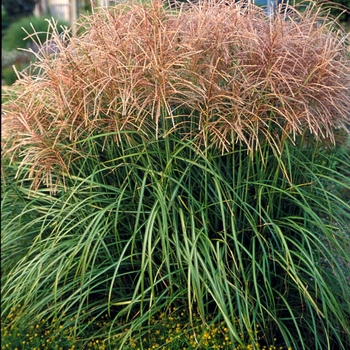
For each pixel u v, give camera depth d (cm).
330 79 348
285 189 350
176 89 337
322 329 369
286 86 340
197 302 327
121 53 335
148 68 326
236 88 332
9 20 1350
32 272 347
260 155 350
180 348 338
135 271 348
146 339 348
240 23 349
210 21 342
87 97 351
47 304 380
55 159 353
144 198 358
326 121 349
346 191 399
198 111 347
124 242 369
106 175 364
